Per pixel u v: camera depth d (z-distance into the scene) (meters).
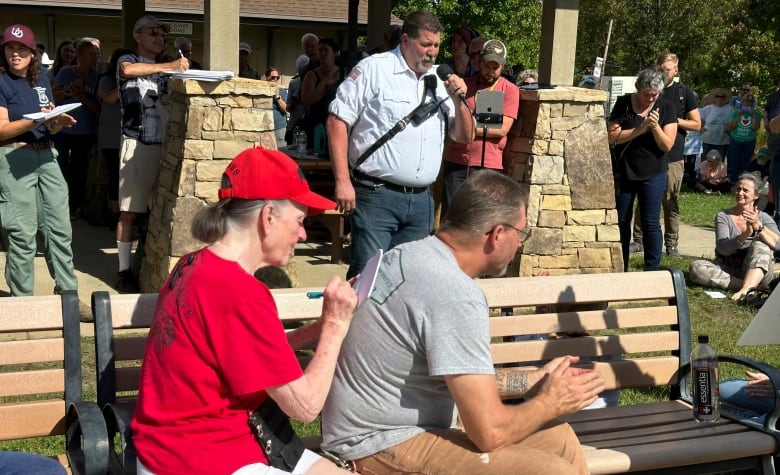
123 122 6.98
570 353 3.91
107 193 9.54
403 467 2.78
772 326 3.64
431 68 5.20
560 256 7.41
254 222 2.53
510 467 2.69
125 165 6.97
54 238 6.13
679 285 4.09
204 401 2.44
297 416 2.49
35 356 3.11
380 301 2.78
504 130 6.89
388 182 4.92
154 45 7.10
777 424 3.81
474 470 2.71
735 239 7.75
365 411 2.82
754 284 7.52
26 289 6.10
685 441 3.47
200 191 6.36
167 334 2.45
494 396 2.69
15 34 5.72
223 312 2.42
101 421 2.74
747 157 15.60
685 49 28.08
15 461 2.52
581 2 28.81
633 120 7.35
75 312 3.15
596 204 7.46
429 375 2.76
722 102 16.97
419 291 2.72
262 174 2.52
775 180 9.76
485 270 2.91
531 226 7.29
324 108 10.19
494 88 6.89
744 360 3.74
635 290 4.01
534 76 11.52
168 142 6.77
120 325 3.20
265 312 2.45
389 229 5.02
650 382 4.03
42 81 5.99
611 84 18.73
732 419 3.75
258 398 2.53
